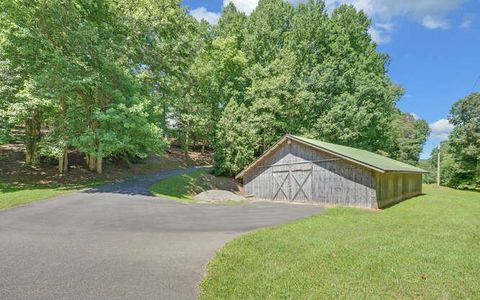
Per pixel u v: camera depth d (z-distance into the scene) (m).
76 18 21.80
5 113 18.86
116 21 25.56
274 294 4.78
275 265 6.17
